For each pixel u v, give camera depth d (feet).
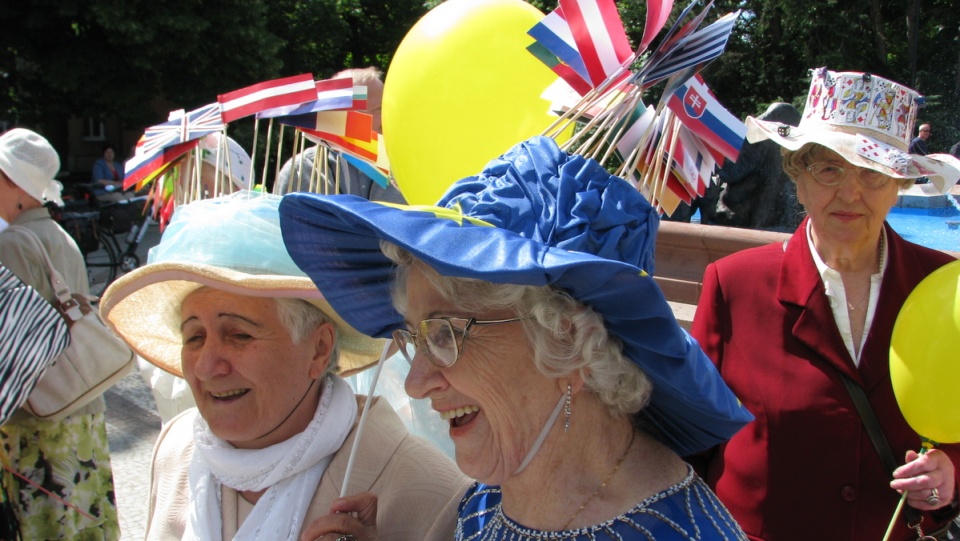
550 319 3.64
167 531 5.87
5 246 9.29
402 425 5.84
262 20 51.93
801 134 6.23
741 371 6.39
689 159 4.68
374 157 6.73
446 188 6.17
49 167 10.03
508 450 3.91
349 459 5.27
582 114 4.46
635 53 4.37
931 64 55.26
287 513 5.32
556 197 3.69
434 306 3.90
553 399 3.87
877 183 6.02
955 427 5.18
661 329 3.58
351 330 5.85
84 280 10.35
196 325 5.44
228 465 5.39
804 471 6.08
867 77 6.13
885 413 5.97
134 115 51.34
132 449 15.08
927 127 38.55
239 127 40.96
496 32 6.11
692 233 13.85
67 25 49.60
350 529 4.79
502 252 3.29
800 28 55.16
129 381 18.25
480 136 6.03
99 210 31.09
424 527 5.18
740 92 59.31
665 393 4.11
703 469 6.74
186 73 50.96
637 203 3.79
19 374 7.50
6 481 9.38
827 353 6.09
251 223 5.33
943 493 5.54
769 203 18.85
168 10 47.01
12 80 52.80
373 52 69.15
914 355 5.25
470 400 4.01
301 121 6.25
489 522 4.37
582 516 3.89
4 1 47.62
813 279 6.23
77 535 9.96
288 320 5.33
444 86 6.08
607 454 4.00
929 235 23.65
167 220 7.94
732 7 52.19
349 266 4.50
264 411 5.33
